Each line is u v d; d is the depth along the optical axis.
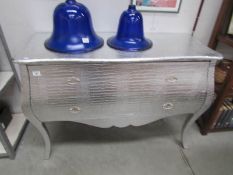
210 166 1.37
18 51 1.35
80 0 1.22
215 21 1.44
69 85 1.00
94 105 1.08
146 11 1.32
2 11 1.19
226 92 1.38
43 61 0.91
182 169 1.33
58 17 1.00
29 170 1.26
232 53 1.59
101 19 1.31
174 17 1.38
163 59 0.99
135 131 1.60
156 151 1.45
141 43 1.11
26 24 1.26
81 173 1.27
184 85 1.10
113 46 1.10
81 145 1.45
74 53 1.00
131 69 1.01
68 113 1.09
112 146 1.46
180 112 1.23
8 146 1.27
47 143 1.27
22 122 1.55
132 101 1.11
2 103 1.55
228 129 1.64
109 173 1.28
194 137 1.58
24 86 0.97
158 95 1.11
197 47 1.18
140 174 1.29
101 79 1.01
